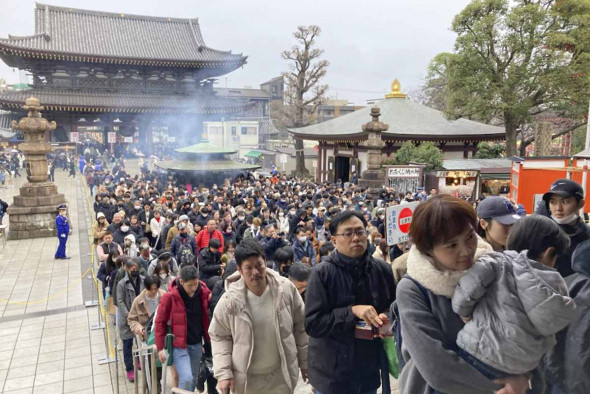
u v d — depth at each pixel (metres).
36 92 42.97
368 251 3.10
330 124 39.62
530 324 1.77
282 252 7.12
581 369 2.41
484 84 28.48
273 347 3.76
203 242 10.65
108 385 7.20
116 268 8.33
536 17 26.42
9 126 44.44
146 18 52.16
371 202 17.44
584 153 17.89
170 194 18.62
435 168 25.66
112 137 43.88
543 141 29.23
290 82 45.22
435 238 1.92
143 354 5.41
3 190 31.28
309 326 3.01
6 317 10.36
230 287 3.80
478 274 1.86
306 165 56.00
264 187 23.14
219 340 3.81
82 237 19.05
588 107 27.72
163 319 5.08
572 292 2.59
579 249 2.56
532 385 2.46
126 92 47.19
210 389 5.40
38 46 43.72
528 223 2.36
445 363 1.89
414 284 2.12
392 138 31.69
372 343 3.08
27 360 8.15
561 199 3.42
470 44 28.11
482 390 1.85
